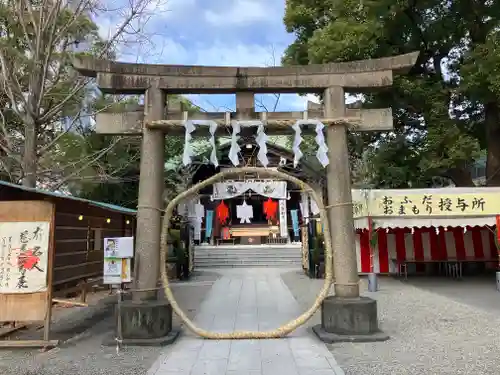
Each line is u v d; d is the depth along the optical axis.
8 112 12.25
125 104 13.48
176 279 13.90
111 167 14.20
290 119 6.32
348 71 6.44
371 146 14.03
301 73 6.42
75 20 10.29
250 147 20.53
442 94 11.72
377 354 5.21
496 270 14.59
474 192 11.05
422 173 12.17
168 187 20.12
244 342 5.86
